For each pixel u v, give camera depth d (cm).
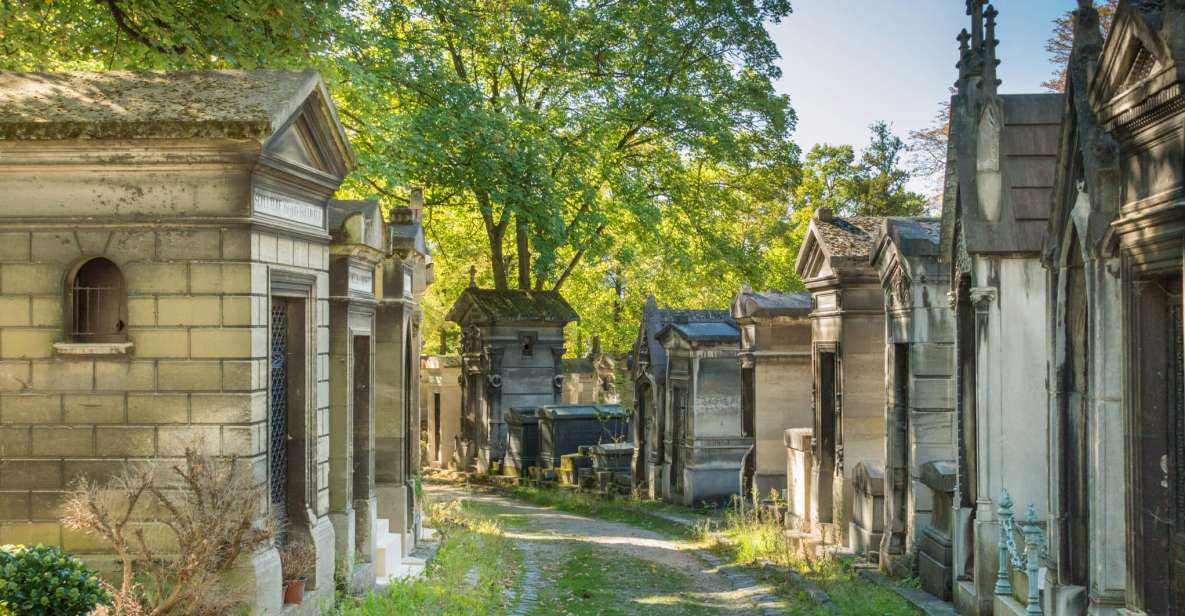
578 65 3034
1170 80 662
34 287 870
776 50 3189
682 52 3139
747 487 2069
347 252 1176
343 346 1181
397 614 1081
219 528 793
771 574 1491
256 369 882
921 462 1326
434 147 2438
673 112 3022
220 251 868
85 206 868
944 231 1204
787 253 4072
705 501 2291
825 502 1702
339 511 1166
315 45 1588
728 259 3450
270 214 923
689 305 4331
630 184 3153
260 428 890
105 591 763
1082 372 853
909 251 1327
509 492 2981
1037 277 1107
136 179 868
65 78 955
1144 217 713
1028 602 923
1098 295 790
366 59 2261
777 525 1781
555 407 3100
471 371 3453
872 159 4184
